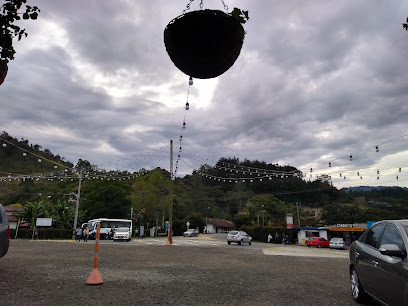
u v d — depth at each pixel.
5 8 2.90
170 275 8.29
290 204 76.25
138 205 62.59
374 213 52.59
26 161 53.66
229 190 103.25
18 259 11.30
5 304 4.81
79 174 36.56
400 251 4.07
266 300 5.52
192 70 3.46
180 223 72.00
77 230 30.25
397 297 4.02
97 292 5.89
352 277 5.82
